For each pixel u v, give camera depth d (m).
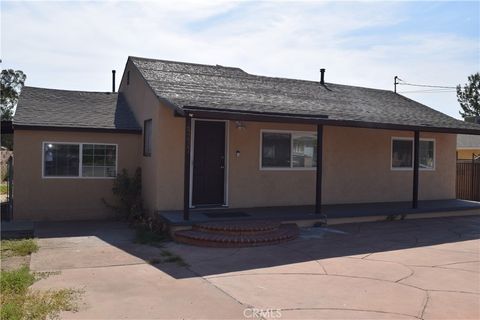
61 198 12.47
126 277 7.14
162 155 11.45
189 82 12.80
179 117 11.58
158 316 5.49
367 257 8.59
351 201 14.30
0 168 21.31
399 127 12.62
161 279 7.05
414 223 12.59
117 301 6.01
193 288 6.61
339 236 10.53
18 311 5.41
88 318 5.38
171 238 10.02
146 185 12.45
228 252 8.88
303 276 7.27
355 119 11.99
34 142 12.16
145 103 12.68
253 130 12.65
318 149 11.73
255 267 7.79
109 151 12.91
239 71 15.57
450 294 6.44
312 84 16.33
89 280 6.94
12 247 9.13
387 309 5.80
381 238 10.42
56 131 12.29
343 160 14.16
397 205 14.16
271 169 12.93
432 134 15.87
